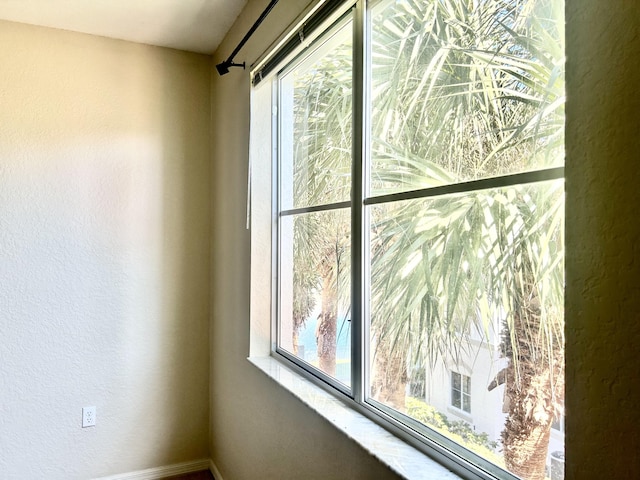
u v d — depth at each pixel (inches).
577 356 27.3
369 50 57.5
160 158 103.6
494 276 39.4
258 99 84.6
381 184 55.0
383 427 52.6
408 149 50.6
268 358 83.2
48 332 93.8
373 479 46.3
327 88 68.5
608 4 25.9
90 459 97.8
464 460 41.8
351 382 59.3
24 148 91.3
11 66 90.4
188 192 106.5
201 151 107.7
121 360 100.4
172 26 93.6
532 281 35.9
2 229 89.7
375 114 56.4
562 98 34.0
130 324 101.1
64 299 95.0
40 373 93.3
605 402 25.8
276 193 85.5
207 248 108.4
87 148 96.6
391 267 53.0
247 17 85.0
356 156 58.4
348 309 61.8
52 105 93.5
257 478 78.9
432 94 47.3
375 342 55.7
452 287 44.0
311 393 64.2
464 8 43.3
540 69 35.7
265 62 78.5
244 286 86.8
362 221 57.6
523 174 36.8
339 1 58.5
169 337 105.1
